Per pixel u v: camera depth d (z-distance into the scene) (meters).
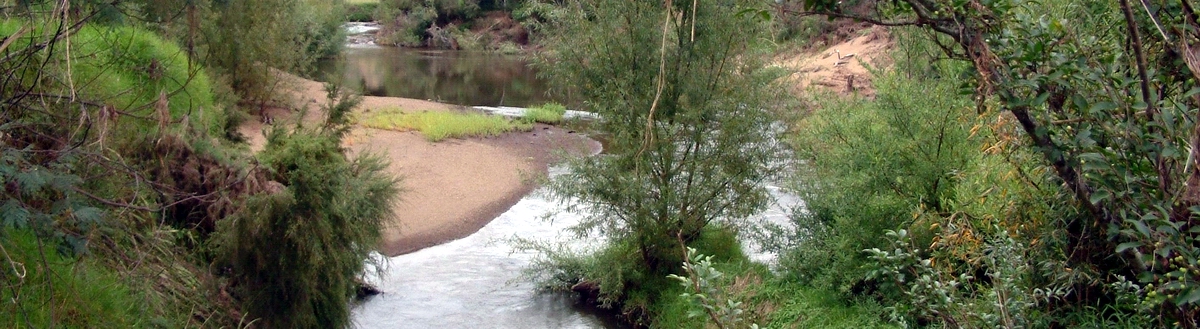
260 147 14.95
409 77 34.28
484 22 48.16
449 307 8.95
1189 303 2.44
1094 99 2.45
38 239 3.31
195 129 5.90
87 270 4.78
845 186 7.36
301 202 5.64
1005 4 2.41
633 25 8.22
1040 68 2.48
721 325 3.59
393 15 49.59
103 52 6.92
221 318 5.42
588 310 8.97
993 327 3.45
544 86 32.50
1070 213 3.68
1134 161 2.46
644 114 8.22
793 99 8.68
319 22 33.34
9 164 3.51
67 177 3.46
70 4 4.03
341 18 38.56
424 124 19.83
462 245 11.66
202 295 5.42
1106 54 2.75
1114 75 2.50
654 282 8.73
